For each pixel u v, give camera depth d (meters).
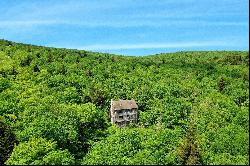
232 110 159.12
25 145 101.38
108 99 162.25
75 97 155.50
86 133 126.88
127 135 119.56
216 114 153.25
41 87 163.50
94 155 108.06
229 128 137.12
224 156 114.62
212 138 128.75
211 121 146.62
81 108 133.62
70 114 127.69
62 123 119.12
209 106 164.12
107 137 123.06
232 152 121.31
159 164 105.69
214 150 121.06
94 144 117.88
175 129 136.12
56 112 127.50
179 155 109.44
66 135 114.81
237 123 147.12
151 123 147.38
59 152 101.12
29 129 110.81
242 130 138.00
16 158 98.19
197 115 155.50
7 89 154.38
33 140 104.69
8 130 106.88
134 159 105.94
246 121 147.00
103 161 104.88
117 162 104.44
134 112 147.38
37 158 99.00
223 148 121.75
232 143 124.75
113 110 144.50
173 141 121.50
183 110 157.50
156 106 158.62
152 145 114.75
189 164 106.06
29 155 98.44
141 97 167.50
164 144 117.81
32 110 125.38
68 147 114.38
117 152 109.06
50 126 112.81
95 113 134.62
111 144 114.38
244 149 121.81
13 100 140.50
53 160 98.00
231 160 112.44
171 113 149.38
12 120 122.00
